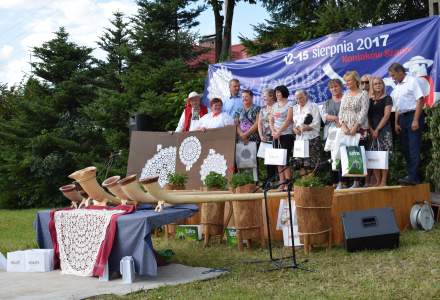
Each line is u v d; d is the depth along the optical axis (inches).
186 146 354.0
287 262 230.7
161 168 362.3
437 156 331.9
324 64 381.7
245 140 344.2
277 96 333.4
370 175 313.1
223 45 691.4
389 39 348.2
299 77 397.7
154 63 631.2
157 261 237.5
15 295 195.5
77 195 251.9
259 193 256.5
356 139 292.0
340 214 254.7
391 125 317.1
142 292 195.2
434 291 173.2
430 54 330.6
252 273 215.6
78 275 225.0
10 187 679.1
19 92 845.2
